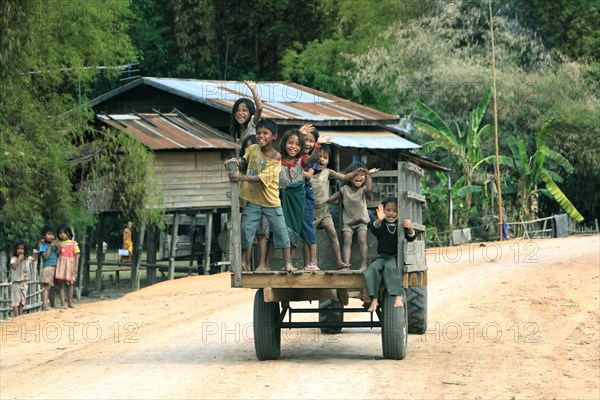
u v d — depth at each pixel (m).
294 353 18.77
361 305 25.75
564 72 69.50
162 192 39.38
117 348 20.12
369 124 47.75
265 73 77.75
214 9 74.44
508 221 63.81
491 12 66.44
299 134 17.06
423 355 18.34
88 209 38.41
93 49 40.09
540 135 63.22
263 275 16.70
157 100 49.94
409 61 68.75
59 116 37.44
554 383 15.83
